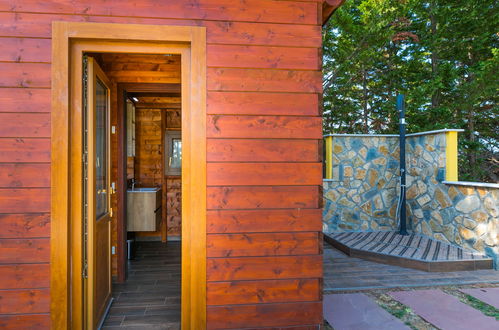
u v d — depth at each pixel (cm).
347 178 538
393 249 423
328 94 919
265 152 212
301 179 215
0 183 191
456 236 425
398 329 238
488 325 242
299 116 216
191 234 206
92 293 224
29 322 192
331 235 511
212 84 209
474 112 832
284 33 216
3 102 192
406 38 768
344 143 539
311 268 215
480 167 863
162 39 205
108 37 200
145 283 344
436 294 301
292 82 216
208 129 208
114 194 356
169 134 525
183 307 212
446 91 819
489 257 376
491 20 734
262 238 211
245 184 210
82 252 212
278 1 216
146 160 528
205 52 208
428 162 480
